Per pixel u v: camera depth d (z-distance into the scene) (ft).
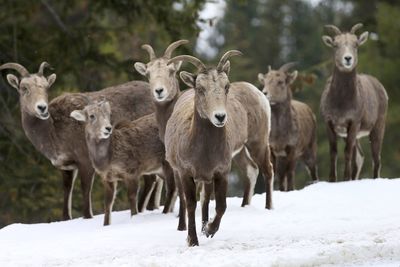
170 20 257.14
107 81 278.26
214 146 123.13
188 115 127.24
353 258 116.26
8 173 236.63
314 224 140.87
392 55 375.04
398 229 134.72
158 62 155.94
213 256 117.39
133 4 258.78
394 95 365.61
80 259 123.54
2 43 246.47
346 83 185.47
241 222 143.74
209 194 131.54
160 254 122.83
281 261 111.75
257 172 160.56
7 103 239.71
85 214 167.84
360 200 160.97
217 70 121.60
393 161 364.58
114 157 157.69
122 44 324.19
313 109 395.34
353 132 187.62
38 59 249.34
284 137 191.93
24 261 124.47
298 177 387.75
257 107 151.53
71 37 256.52
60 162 171.94
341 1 453.99
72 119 169.78
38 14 305.94
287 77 193.06
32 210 242.17
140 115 176.45
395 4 404.98
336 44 185.68
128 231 141.90
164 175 162.91
